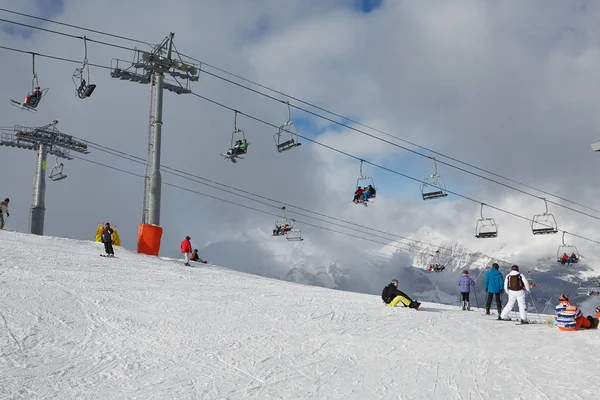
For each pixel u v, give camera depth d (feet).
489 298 69.56
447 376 35.55
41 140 187.52
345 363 38.83
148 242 117.70
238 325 51.34
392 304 70.13
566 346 45.39
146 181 128.36
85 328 45.01
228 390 31.78
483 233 166.20
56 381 31.71
